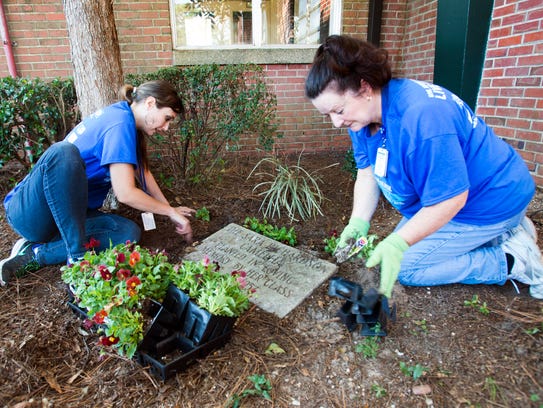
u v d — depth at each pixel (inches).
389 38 196.1
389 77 54.6
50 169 72.6
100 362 62.6
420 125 52.2
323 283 82.7
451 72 154.2
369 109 56.0
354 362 62.0
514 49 129.0
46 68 174.6
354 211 78.2
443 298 76.3
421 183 56.7
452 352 62.7
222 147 165.5
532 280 73.4
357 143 72.1
